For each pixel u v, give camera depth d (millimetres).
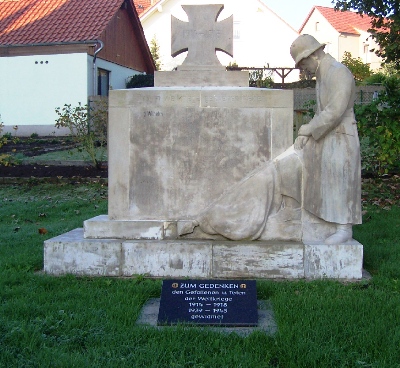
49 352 3619
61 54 24016
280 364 3557
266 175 5551
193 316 4250
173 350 3693
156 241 5508
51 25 25172
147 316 4414
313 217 5535
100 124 14055
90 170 13523
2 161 13852
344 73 5297
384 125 10539
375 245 6648
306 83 25781
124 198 5746
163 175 5715
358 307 4395
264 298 4836
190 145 5699
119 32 27828
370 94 21344
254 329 4094
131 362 3504
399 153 11344
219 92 5688
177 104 5699
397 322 4121
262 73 27719
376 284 5094
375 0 11961
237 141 5676
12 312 4332
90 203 10469
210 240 5562
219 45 6266
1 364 3502
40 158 15375
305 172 5496
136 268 5453
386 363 3488
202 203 5695
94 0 26672
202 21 6285
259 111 5668
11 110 24656
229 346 3754
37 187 12094
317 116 5395
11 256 6254
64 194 11406
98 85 26094
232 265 5367
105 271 5477
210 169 5691
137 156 5730
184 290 4449
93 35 24078
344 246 5293
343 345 3717
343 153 5355
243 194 5539
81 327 4059
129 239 5633
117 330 4012
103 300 4629
